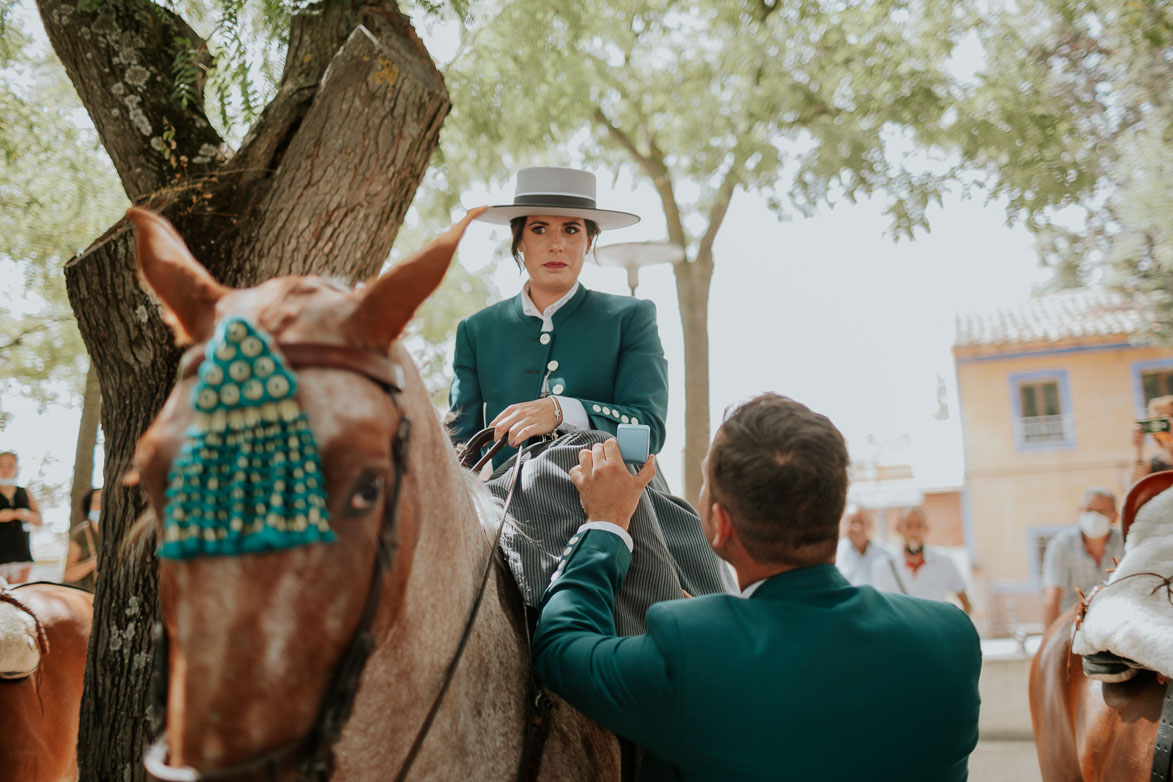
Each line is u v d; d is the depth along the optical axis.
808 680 1.71
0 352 12.34
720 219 13.95
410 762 1.61
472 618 1.79
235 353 1.23
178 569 1.21
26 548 8.31
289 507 1.20
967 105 10.97
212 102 4.54
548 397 2.51
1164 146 10.91
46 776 4.05
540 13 8.76
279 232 2.91
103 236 2.97
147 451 1.26
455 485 1.79
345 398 1.29
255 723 1.19
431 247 1.39
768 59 10.91
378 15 3.10
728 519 1.87
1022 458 23.05
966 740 1.82
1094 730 3.09
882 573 6.96
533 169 2.89
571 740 2.06
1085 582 5.04
